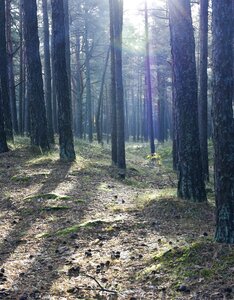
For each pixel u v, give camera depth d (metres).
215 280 6.04
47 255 8.10
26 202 11.79
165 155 31.94
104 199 12.33
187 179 11.20
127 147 44.34
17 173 14.98
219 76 6.94
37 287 6.60
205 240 7.52
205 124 17.20
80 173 15.75
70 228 9.48
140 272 6.79
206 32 17.03
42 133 19.33
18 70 45.09
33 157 17.92
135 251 7.86
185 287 6.02
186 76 11.03
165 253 7.16
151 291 6.14
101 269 7.18
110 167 18.75
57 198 11.99
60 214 10.88
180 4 10.85
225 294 5.62
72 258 7.81
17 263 7.70
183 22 10.94
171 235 8.71
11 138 20.95
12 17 31.84
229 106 6.95
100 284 6.58
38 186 13.52
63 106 17.20
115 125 20.77
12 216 10.91
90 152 25.03
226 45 6.90
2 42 20.62
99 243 8.59
